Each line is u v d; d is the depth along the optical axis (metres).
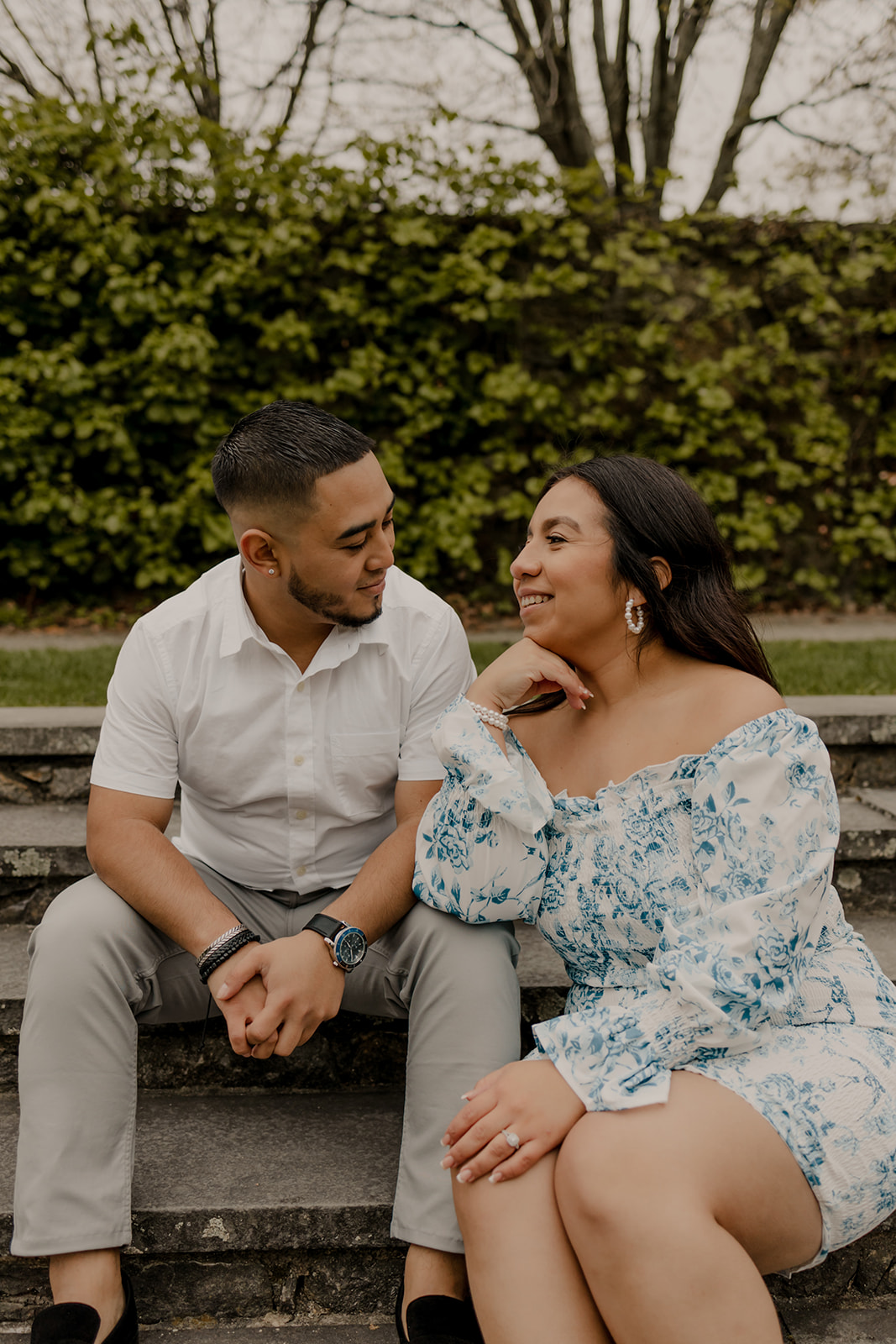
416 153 5.75
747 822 1.42
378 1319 1.69
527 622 1.65
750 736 1.46
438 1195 1.51
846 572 6.55
